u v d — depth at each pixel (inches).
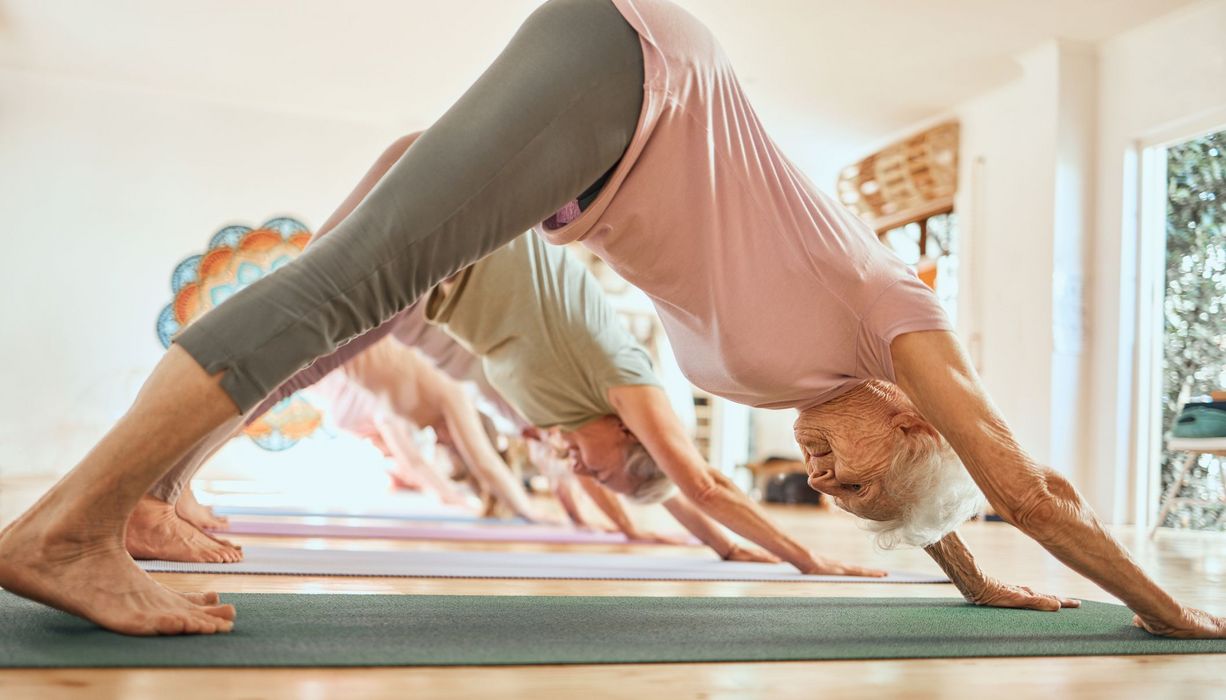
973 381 58.4
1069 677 49.2
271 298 49.7
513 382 115.3
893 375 60.2
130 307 366.0
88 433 358.6
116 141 368.8
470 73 343.6
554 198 55.4
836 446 63.8
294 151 382.6
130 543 84.7
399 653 46.3
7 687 37.2
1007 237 309.6
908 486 63.1
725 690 43.1
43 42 333.1
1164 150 279.0
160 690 37.9
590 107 54.3
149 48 334.6
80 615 47.8
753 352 61.2
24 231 360.5
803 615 67.4
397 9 298.5
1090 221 290.4
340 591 72.6
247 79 357.7
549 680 43.3
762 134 60.9
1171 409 271.6
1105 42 289.7
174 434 48.1
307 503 221.8
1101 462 278.8
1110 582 59.7
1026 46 295.4
